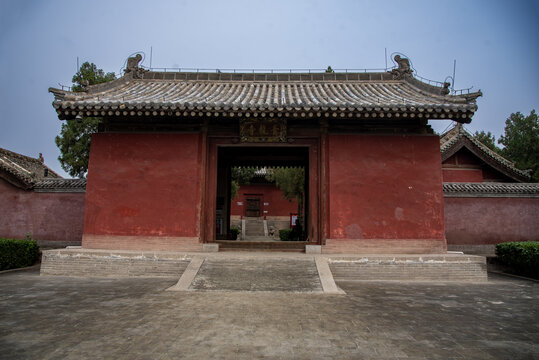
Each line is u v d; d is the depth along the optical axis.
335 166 12.66
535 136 34.34
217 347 5.24
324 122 12.77
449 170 21.94
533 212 17.69
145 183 12.73
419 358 4.95
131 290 9.15
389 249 12.31
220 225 20.06
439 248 12.33
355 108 11.26
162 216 12.59
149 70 16.59
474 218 17.59
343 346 5.34
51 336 5.67
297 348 5.24
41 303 7.75
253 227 41.53
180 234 12.49
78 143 21.23
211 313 7.03
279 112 11.48
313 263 10.96
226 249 12.87
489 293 9.40
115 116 12.90
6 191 17.97
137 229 12.55
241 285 9.52
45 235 17.69
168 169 12.78
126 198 12.69
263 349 5.19
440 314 7.15
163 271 11.31
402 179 12.63
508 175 21.61
